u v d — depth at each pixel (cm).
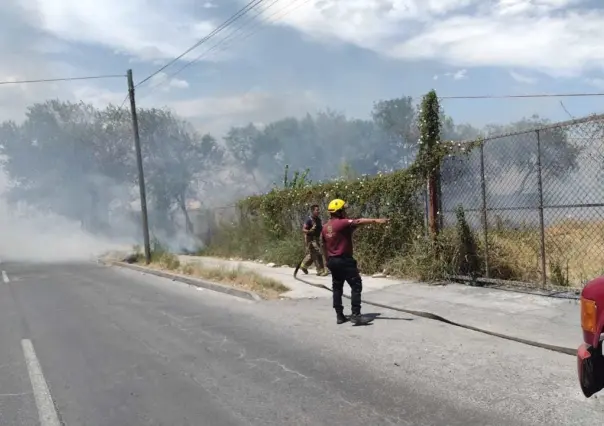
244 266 1506
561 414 435
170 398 522
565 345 596
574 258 900
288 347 681
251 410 482
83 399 532
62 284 1483
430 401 478
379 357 614
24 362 672
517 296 856
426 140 1048
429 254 1050
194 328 820
